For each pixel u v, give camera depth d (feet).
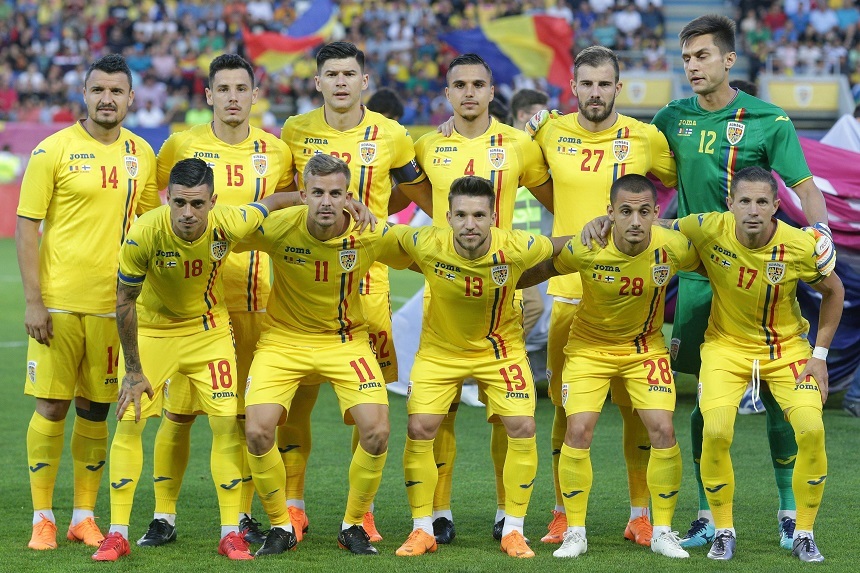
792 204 99.45
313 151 70.23
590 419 63.62
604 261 62.44
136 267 60.39
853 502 73.82
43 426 66.03
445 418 68.23
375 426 62.49
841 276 104.53
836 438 94.27
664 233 63.26
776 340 63.52
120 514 62.75
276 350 64.13
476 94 68.69
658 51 309.83
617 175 69.15
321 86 69.46
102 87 64.95
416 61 315.37
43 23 343.87
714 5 331.36
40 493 66.03
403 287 209.05
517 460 63.21
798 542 61.77
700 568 59.11
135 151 67.36
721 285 63.21
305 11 278.05
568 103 250.78
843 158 105.70
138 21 338.13
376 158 69.87
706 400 63.05
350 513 63.87
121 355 63.36
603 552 63.36
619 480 81.51
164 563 60.39
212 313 64.64
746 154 68.28
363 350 65.00
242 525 68.85
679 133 69.92
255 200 68.74
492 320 63.82
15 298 194.08
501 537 66.28
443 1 329.31
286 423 69.00
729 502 62.64
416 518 63.98
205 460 88.38
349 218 63.05
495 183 69.77
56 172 65.21
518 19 238.07
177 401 65.36
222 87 67.36
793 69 298.56
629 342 64.95
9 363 134.72
